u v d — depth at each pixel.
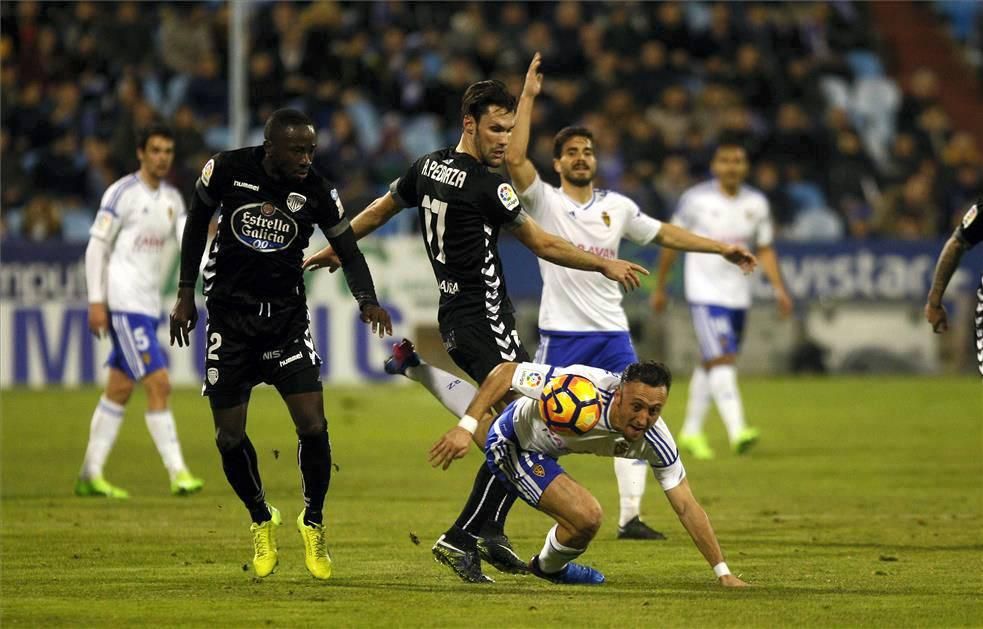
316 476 23.25
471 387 25.02
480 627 19.16
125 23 82.75
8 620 19.69
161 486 37.81
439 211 24.44
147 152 36.09
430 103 81.94
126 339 35.69
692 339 73.25
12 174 76.44
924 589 22.34
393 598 21.58
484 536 23.14
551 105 80.75
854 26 98.25
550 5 88.81
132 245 35.94
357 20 86.06
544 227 29.14
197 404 61.38
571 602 21.22
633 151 79.06
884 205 81.06
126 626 19.27
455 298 24.67
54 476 39.75
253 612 20.30
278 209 22.58
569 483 22.25
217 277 22.97
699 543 22.64
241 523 30.64
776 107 86.88
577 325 29.44
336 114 76.25
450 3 88.12
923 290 76.00
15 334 66.44
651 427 21.94
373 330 23.39
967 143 88.38
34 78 81.81
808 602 21.14
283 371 23.12
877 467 41.75
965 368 76.81
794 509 33.09
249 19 82.12
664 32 87.06
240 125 67.06
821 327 75.75
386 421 55.66
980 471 40.75
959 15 106.88
